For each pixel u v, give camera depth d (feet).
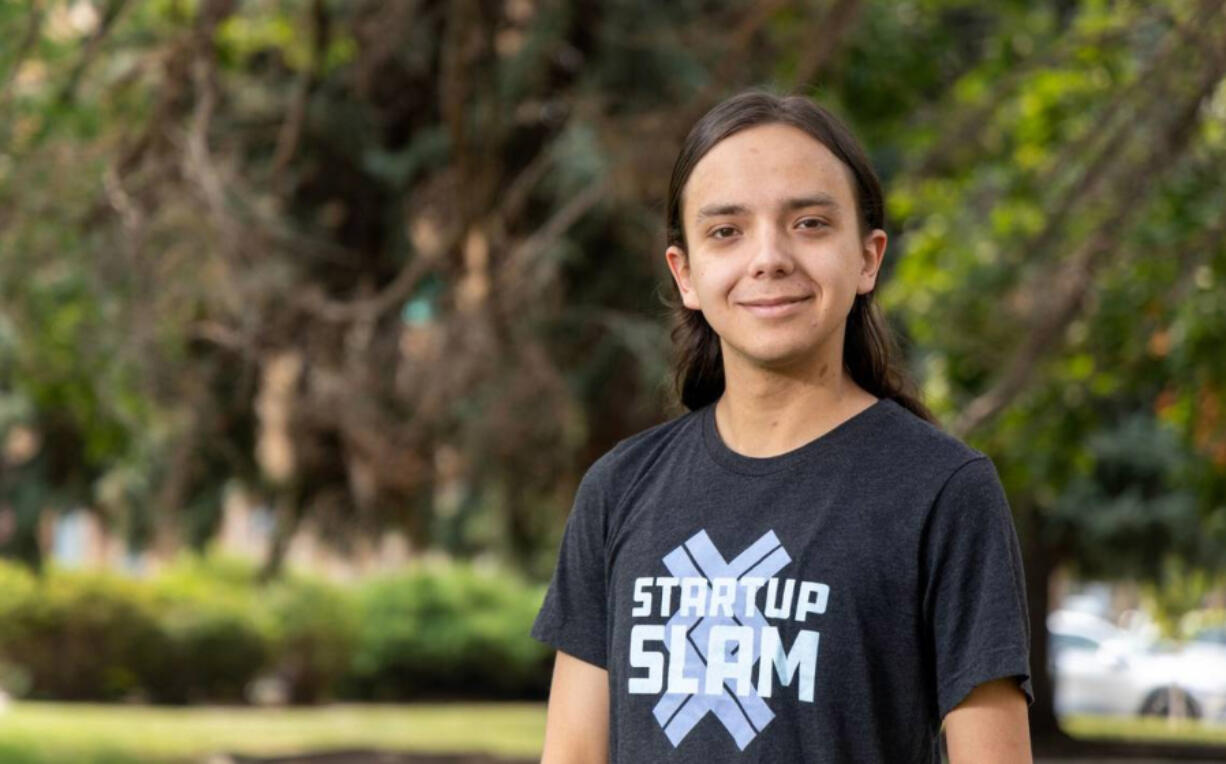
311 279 43.04
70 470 52.80
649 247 40.75
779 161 7.70
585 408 45.29
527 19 39.58
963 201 35.14
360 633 82.33
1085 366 34.86
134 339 28.12
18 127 27.50
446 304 36.70
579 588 8.21
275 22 36.58
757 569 7.44
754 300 7.66
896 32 39.58
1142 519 59.77
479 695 86.89
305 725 66.49
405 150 43.29
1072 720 75.61
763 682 7.29
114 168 27.04
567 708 8.21
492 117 38.96
